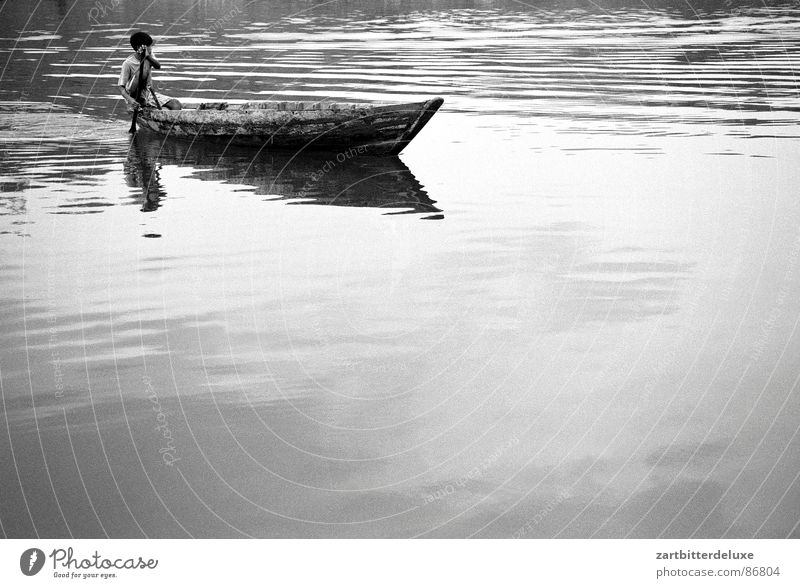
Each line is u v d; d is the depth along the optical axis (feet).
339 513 15.38
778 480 16.26
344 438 17.60
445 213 33.78
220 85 66.49
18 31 106.63
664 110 56.18
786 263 27.61
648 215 33.09
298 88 65.21
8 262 27.73
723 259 28.04
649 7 143.84
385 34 107.55
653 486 16.12
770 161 41.50
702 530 14.98
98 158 43.75
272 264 27.81
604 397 19.30
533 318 23.44
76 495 15.83
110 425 17.95
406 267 27.50
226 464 16.72
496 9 145.89
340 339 22.11
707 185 37.47
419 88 65.46
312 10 141.49
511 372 20.39
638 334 22.41
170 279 26.37
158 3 145.59
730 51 87.71
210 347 21.59
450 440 17.63
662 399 19.19
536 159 43.01
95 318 23.31
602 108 57.21
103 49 89.04
